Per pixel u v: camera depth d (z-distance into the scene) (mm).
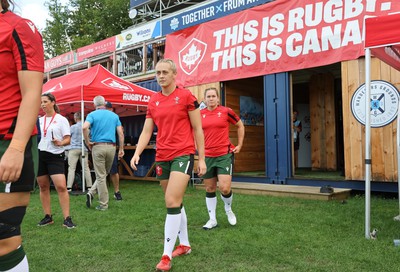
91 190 6004
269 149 7797
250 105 9820
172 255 3209
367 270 2834
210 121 4297
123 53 12953
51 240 3877
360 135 6418
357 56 6453
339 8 6754
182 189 2988
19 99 1658
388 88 6098
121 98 8500
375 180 6211
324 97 9914
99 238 3914
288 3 7469
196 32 9172
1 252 1611
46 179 4539
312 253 3268
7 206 1602
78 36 33500
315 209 5324
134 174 10609
